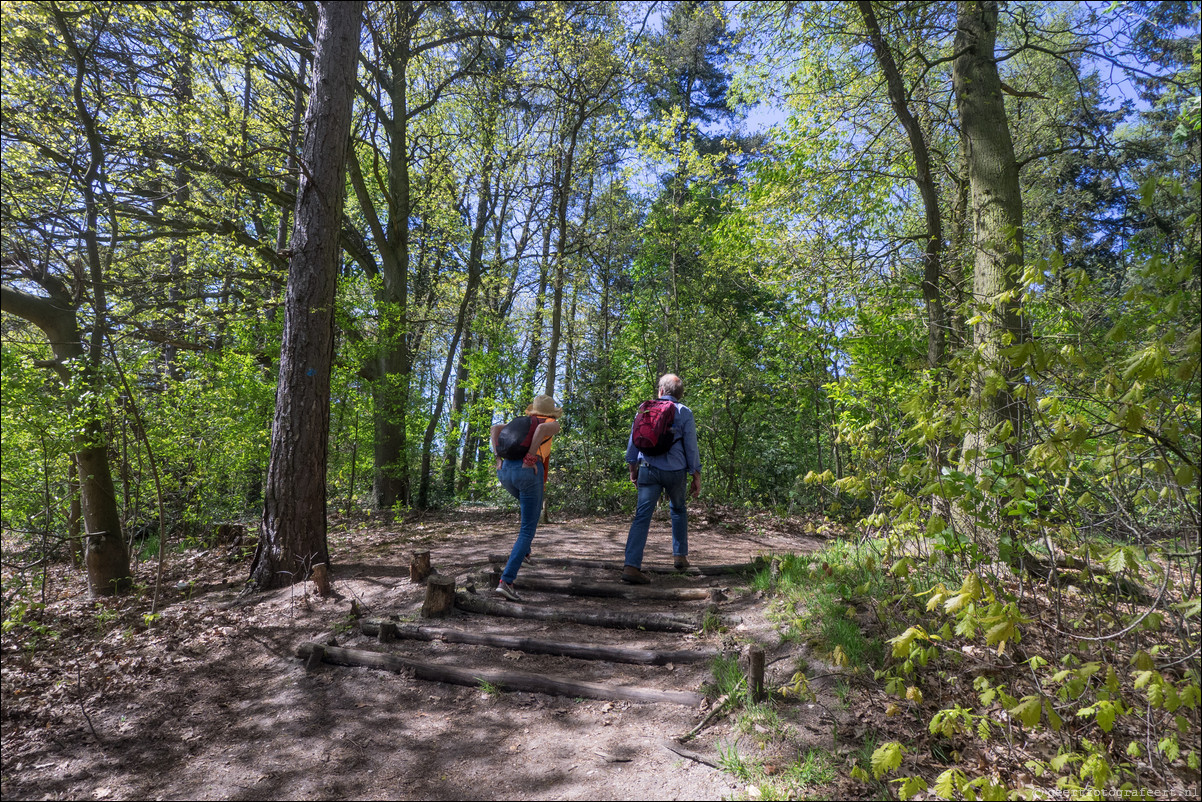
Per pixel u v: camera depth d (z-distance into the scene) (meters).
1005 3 5.82
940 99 8.55
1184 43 5.11
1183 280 2.42
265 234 14.39
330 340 6.36
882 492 3.90
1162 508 2.96
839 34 7.66
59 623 5.43
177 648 4.65
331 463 10.83
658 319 14.48
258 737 3.53
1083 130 6.81
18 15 6.71
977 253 5.48
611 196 16.44
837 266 8.54
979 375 3.15
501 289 17.34
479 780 3.03
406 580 5.81
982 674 3.31
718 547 7.27
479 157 15.71
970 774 2.77
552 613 4.84
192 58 10.09
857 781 2.73
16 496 5.88
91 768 3.31
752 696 3.30
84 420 5.65
